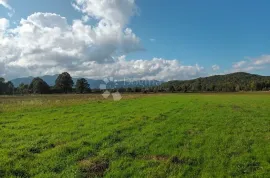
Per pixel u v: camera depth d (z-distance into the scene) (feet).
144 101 168.86
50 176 31.65
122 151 43.16
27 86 635.66
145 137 53.06
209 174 33.73
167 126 66.80
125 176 32.60
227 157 41.01
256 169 36.29
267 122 76.28
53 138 51.19
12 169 33.37
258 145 48.70
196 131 60.95
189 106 126.93
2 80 601.62
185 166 36.37
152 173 33.55
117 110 105.70
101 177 32.07
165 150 44.09
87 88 599.16
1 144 46.03
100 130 59.41
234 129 64.18
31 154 40.24
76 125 66.69
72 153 41.06
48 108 113.19
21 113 93.30
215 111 104.01
